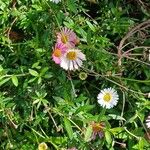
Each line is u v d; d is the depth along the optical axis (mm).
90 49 249
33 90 246
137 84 253
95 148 242
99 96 244
